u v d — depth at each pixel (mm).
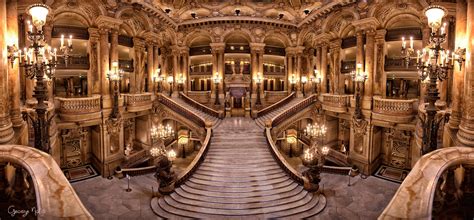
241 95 25875
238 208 12586
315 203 13297
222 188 13797
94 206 13531
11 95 8062
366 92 18203
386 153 19359
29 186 4590
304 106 22094
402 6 16406
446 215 4496
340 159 20578
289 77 27312
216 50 25734
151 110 22094
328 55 23000
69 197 3648
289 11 25484
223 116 22906
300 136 26438
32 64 7832
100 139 17750
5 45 7148
